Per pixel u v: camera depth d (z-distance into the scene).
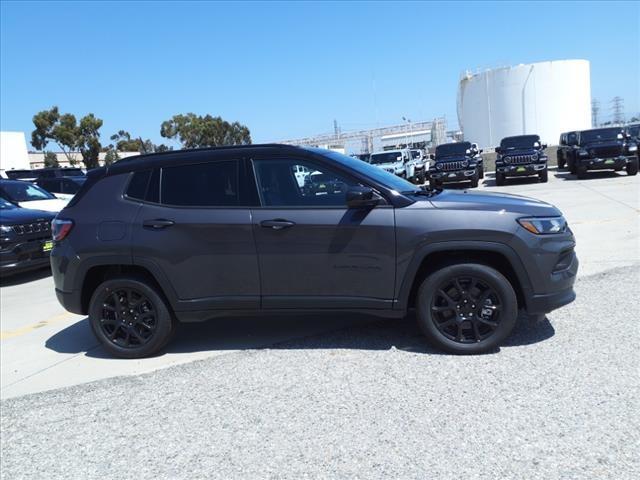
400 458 2.97
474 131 57.62
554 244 4.21
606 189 16.72
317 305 4.45
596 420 3.19
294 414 3.55
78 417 3.79
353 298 4.39
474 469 2.81
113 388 4.21
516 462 2.85
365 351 4.54
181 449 3.26
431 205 4.29
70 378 4.54
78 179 15.71
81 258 4.73
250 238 4.44
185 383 4.19
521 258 4.15
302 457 3.06
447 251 4.32
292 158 4.52
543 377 3.80
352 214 4.33
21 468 3.21
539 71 52.12
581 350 4.21
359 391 3.80
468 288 4.27
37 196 12.68
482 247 4.15
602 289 5.86
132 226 4.64
